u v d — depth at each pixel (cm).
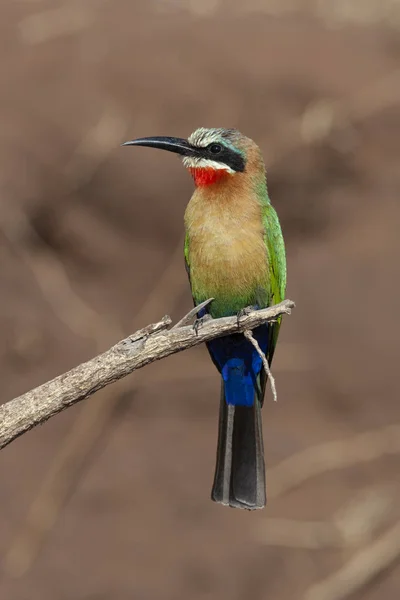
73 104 1734
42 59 1816
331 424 1484
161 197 1684
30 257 1622
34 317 1567
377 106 1747
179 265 1571
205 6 2006
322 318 1595
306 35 1905
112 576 1253
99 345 1548
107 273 1634
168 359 1509
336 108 1705
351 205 1734
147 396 1490
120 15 1948
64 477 1361
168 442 1443
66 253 1650
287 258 1684
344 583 1191
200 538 1312
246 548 1293
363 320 1585
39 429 1449
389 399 1497
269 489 1369
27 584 1242
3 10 1962
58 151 1686
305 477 1384
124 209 1680
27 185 1650
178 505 1352
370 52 1880
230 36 1869
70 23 1911
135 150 1708
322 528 1304
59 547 1293
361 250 1686
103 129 1694
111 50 1830
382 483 1384
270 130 1703
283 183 1709
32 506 1335
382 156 1770
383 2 2064
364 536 1295
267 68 1781
